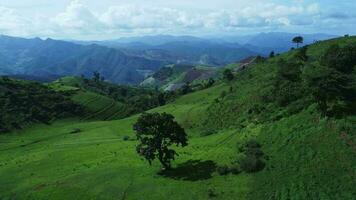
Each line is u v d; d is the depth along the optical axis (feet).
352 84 275.18
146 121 302.66
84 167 353.31
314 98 289.33
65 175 339.77
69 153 414.82
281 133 292.20
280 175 244.83
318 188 219.00
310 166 239.30
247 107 431.02
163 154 315.17
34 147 517.55
